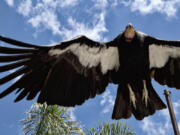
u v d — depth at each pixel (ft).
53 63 13.41
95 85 14.10
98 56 14.33
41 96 12.85
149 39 14.58
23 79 12.48
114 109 13.60
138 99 13.61
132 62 13.97
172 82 14.38
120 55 14.08
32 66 12.70
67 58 13.83
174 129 11.29
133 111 13.43
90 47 14.28
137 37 13.92
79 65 14.02
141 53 13.94
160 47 14.64
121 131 22.65
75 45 14.02
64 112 25.62
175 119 11.60
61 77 13.52
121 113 13.48
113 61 14.29
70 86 13.65
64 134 24.54
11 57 12.19
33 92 12.67
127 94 13.73
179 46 14.69
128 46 13.85
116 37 14.42
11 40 11.57
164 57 14.61
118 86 13.97
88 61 14.23
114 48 14.33
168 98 12.02
